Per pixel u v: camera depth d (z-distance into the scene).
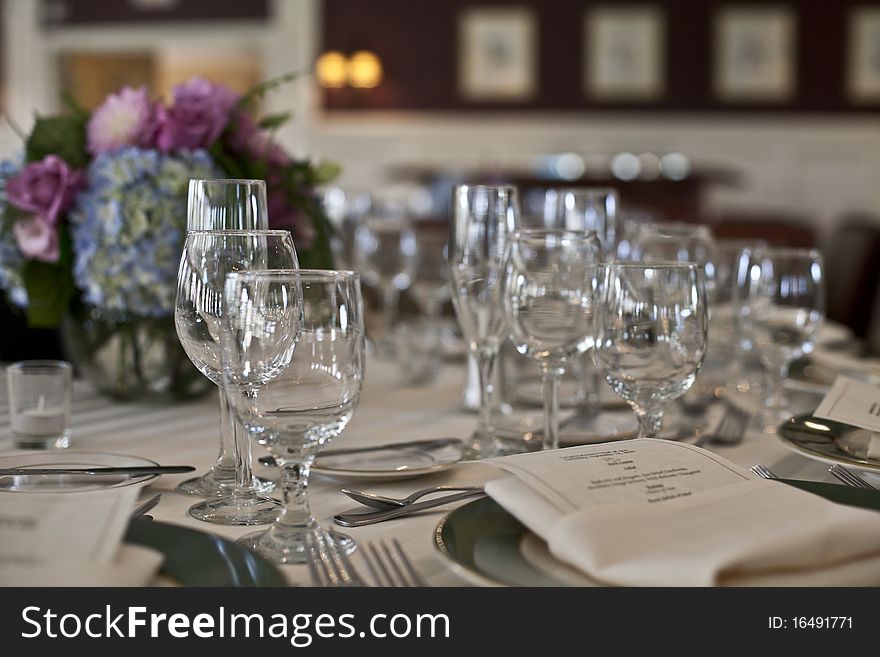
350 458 1.04
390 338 2.08
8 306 1.88
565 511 0.71
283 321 0.72
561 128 7.75
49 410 1.13
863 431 1.07
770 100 7.48
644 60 7.60
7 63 8.66
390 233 2.09
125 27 8.41
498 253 1.11
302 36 8.04
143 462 0.97
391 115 8.00
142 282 1.27
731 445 1.15
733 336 1.67
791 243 5.52
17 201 1.30
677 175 6.66
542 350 1.01
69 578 0.62
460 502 0.91
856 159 7.43
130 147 1.31
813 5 7.36
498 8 7.75
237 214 0.97
